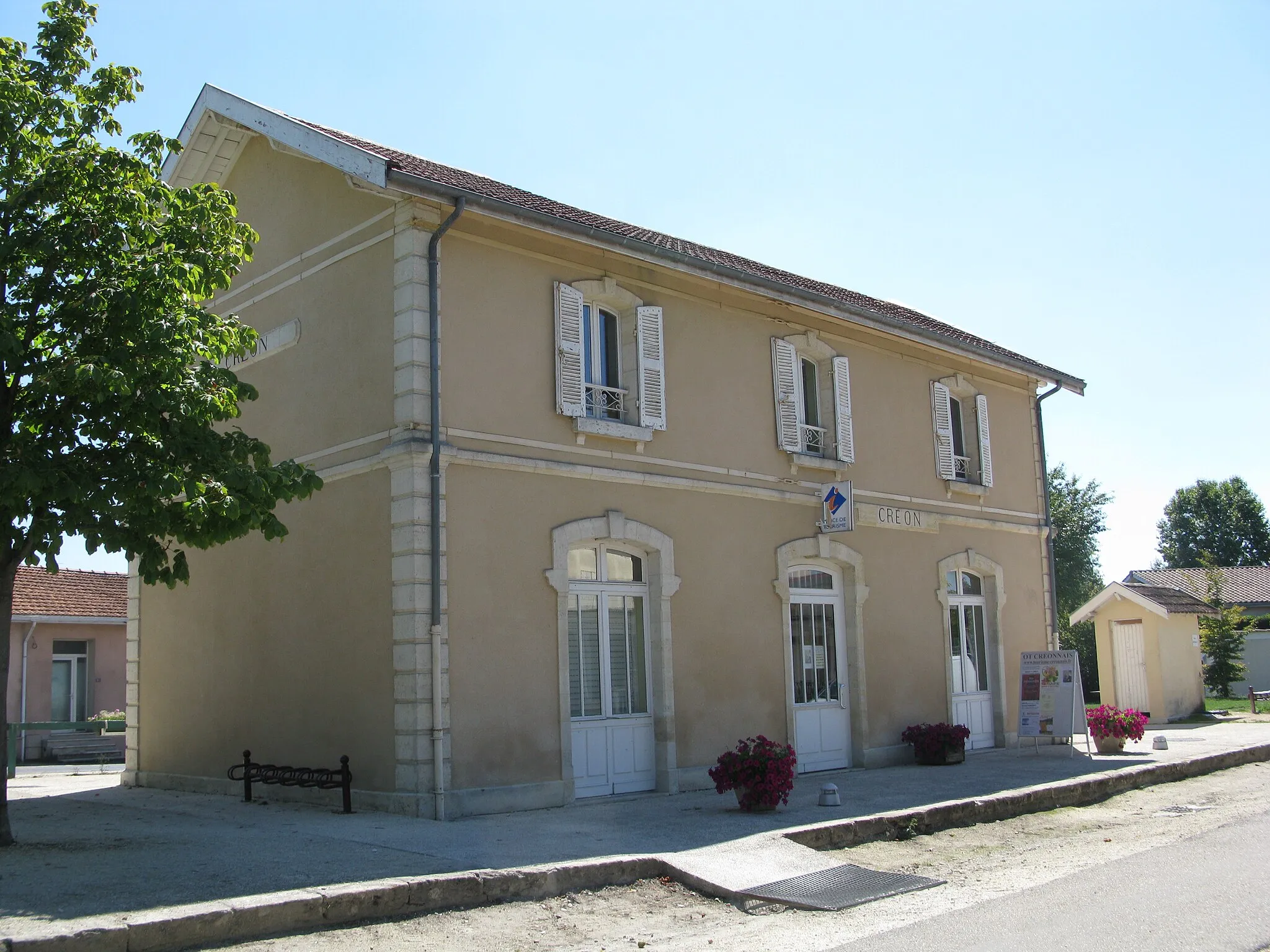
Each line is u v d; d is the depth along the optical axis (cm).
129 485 841
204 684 1364
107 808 1188
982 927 687
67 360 849
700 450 1364
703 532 1350
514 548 1147
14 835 959
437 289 1120
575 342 1233
